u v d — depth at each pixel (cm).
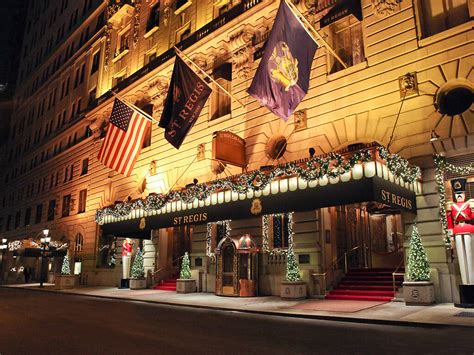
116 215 2356
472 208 1247
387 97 1539
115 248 3028
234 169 2077
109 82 3544
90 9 4209
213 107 2322
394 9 1592
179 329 1002
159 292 2166
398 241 1944
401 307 1241
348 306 1304
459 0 1467
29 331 1001
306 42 1459
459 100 1391
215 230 2169
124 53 3375
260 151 1961
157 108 2744
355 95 1639
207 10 2580
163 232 2545
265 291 1805
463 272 1191
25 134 5406
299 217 1730
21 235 4806
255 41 2128
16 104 6066
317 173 1332
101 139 3391
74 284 2845
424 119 1426
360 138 1588
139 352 749
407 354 693
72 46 4547
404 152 1453
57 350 775
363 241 1934
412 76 1478
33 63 5700
